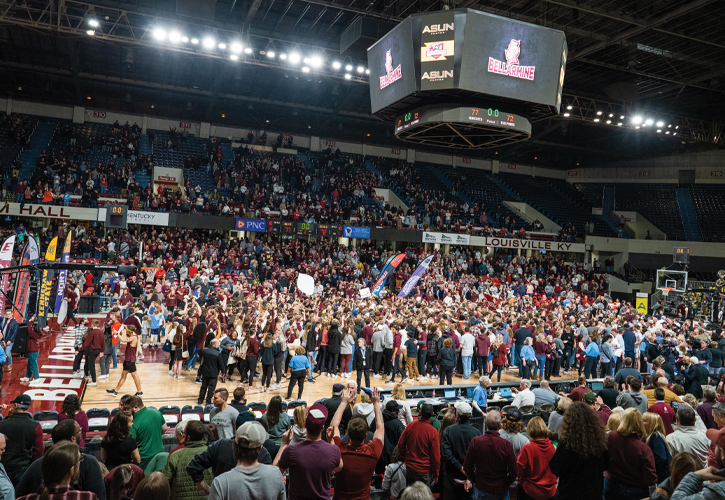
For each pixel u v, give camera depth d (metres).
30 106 38.53
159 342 18.77
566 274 39.41
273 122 44.78
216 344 11.98
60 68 36.19
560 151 49.97
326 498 4.42
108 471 5.71
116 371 14.59
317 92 39.59
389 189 43.75
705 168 45.62
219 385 13.78
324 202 38.03
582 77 35.31
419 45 17.30
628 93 36.19
